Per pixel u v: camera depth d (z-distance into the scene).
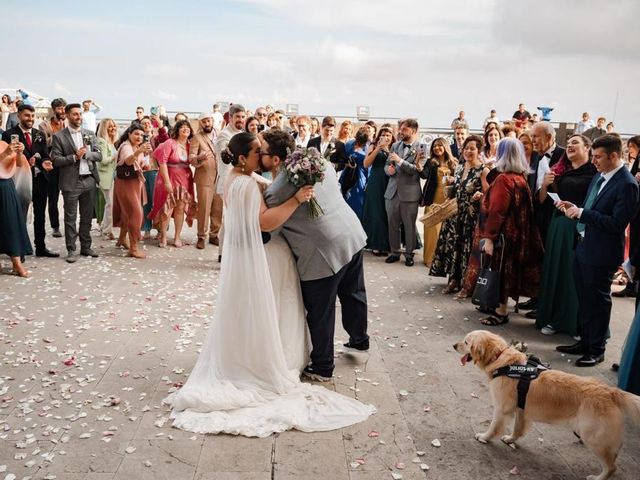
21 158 6.87
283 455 3.34
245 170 4.01
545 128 5.53
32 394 4.00
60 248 8.25
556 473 3.24
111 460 3.24
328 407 3.85
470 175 6.24
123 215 8.12
